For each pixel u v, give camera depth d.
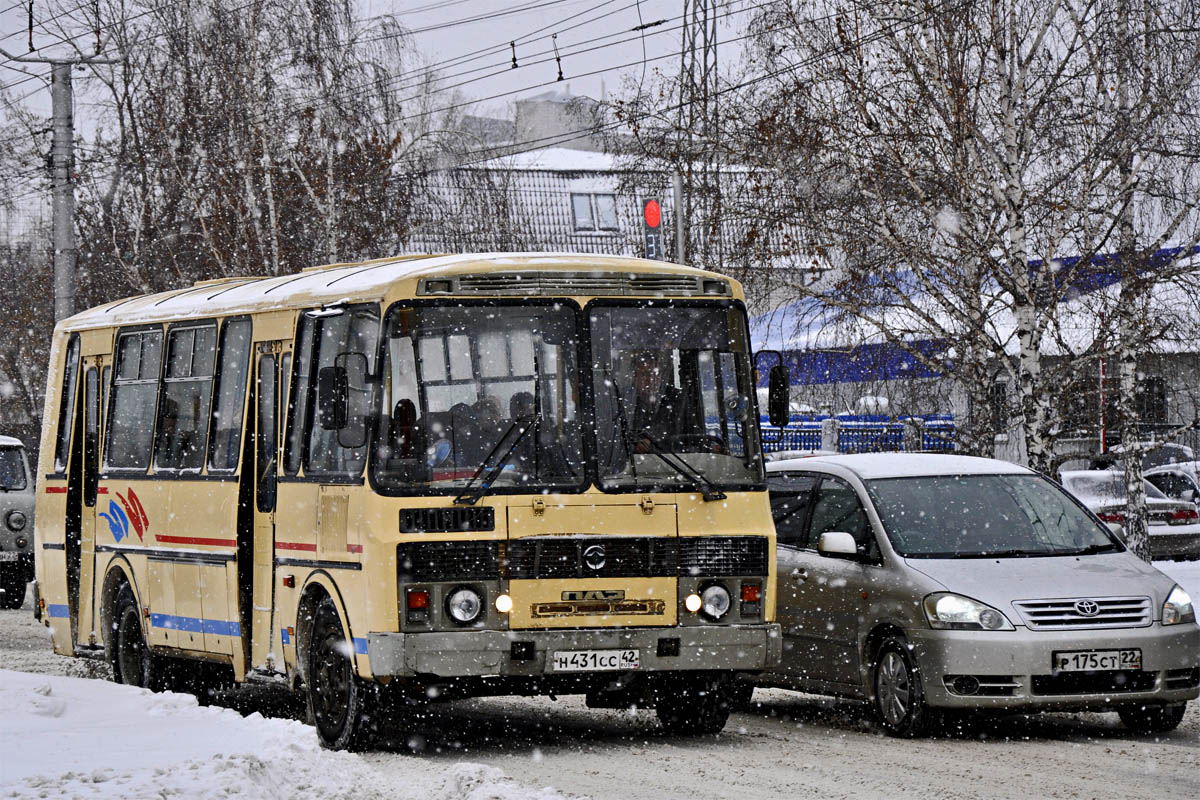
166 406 29.19
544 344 22.25
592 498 21.84
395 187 76.12
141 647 29.80
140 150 79.00
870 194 44.53
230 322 27.14
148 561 29.23
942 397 47.22
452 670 21.11
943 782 19.25
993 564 23.88
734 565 22.38
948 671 22.69
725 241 50.56
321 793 16.95
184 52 76.81
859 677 24.52
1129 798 18.03
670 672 22.22
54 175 61.44
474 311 22.11
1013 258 42.53
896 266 44.69
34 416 93.31
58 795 15.41
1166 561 54.16
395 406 21.62
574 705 28.64
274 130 74.44
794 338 47.72
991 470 26.30
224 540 26.41
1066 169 42.94
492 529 21.45
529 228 104.19
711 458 22.64
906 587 23.61
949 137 43.03
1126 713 23.72
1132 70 42.56
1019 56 42.97
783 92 45.81
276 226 73.38
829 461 27.03
